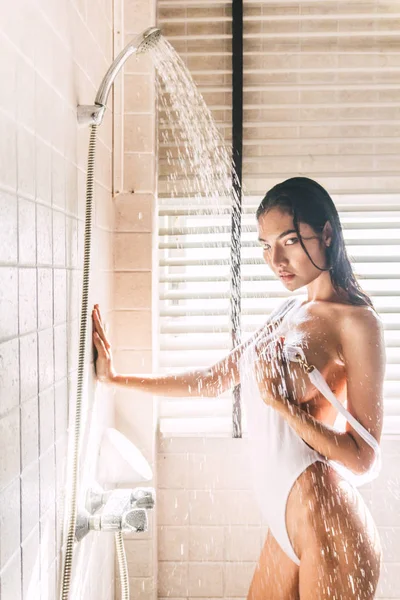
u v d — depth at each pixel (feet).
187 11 7.32
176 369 7.36
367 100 7.37
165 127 7.23
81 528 4.71
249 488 7.41
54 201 4.12
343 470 5.52
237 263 7.24
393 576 7.34
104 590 6.34
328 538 5.12
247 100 7.32
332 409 5.72
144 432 6.95
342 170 7.32
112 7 6.63
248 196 7.35
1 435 3.08
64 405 4.48
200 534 7.45
